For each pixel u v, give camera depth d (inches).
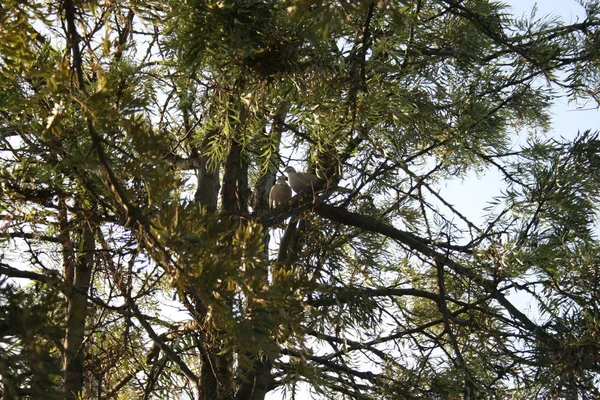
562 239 185.3
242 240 95.0
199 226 91.3
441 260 210.7
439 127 192.4
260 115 160.4
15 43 100.5
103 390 193.8
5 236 158.6
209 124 175.6
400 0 81.3
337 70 134.8
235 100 152.3
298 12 82.8
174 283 92.4
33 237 165.2
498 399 195.6
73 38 91.4
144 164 91.3
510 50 211.8
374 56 146.2
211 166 202.5
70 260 184.1
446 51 197.2
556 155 197.2
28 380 73.9
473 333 214.7
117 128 92.0
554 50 208.5
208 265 89.0
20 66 101.9
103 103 87.8
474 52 200.7
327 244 218.8
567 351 179.2
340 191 205.6
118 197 89.4
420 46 193.3
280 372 199.3
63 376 76.7
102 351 193.9
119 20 143.6
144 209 92.2
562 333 185.0
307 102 142.2
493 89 211.2
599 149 198.8
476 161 208.2
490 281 200.4
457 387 198.5
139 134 88.4
